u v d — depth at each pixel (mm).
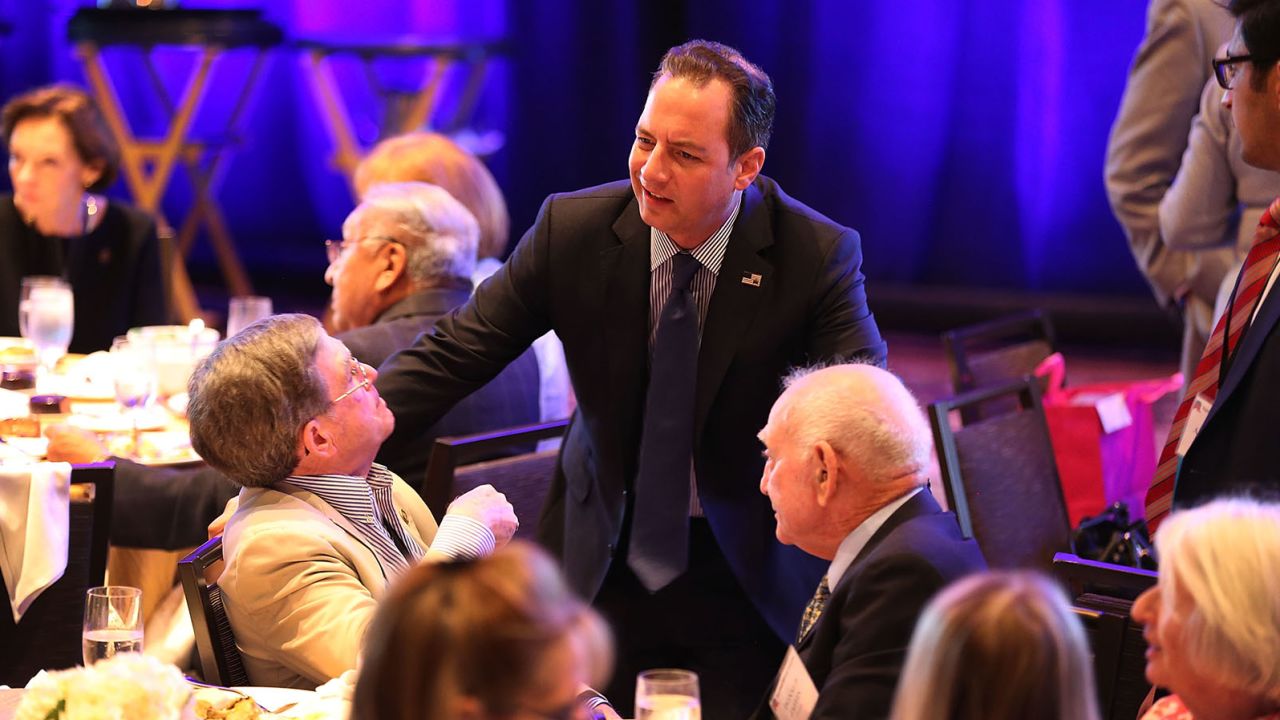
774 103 6410
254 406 5570
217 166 20344
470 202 10305
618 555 7168
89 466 6629
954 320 20844
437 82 19922
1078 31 20516
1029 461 8547
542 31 23375
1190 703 3916
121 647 5078
